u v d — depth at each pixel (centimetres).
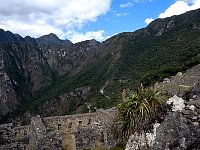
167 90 1644
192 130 1112
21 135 2511
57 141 2219
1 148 2284
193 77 1989
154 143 1178
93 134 2356
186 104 1224
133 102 1392
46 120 2486
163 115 1305
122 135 1590
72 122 2550
